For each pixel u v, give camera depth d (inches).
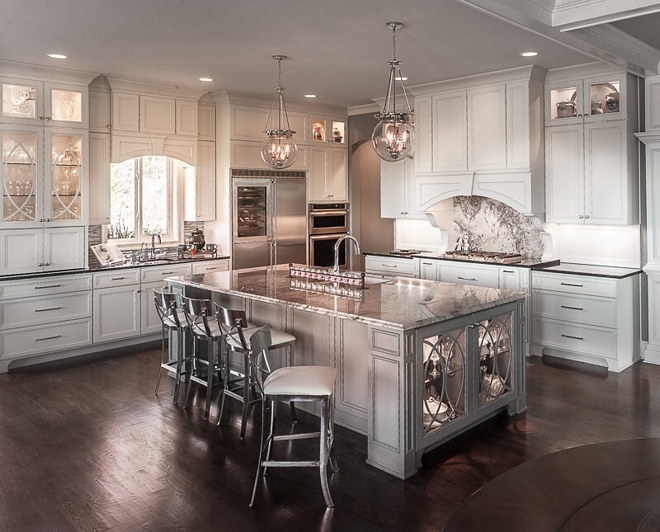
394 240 324.8
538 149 245.8
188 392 192.2
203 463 146.4
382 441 142.3
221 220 295.4
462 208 293.3
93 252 263.6
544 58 221.5
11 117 223.3
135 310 260.2
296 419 175.0
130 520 120.3
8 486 134.6
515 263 247.4
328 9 163.0
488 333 162.4
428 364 144.1
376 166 355.9
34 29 180.7
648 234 228.7
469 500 62.7
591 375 215.8
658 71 216.4
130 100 259.8
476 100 256.4
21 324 228.1
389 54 213.2
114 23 174.9
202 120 289.3
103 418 176.4
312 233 326.6
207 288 191.8
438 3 158.2
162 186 294.7
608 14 148.0
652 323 230.8
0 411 182.2
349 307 152.7
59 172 238.5
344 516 121.9
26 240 231.1
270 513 123.1
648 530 56.3
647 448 75.6
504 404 170.9
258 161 299.0
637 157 232.7
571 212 243.0
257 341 137.9
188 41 194.7
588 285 225.6
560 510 60.2
